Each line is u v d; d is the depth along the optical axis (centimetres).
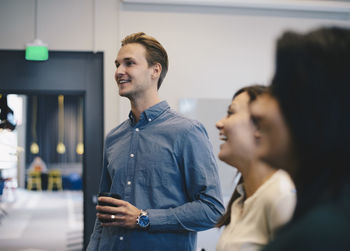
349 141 55
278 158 67
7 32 356
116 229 191
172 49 377
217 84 382
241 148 119
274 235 59
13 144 412
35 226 856
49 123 1700
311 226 51
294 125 59
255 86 123
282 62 60
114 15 368
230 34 386
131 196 193
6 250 644
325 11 401
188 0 367
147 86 203
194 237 199
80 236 758
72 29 363
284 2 380
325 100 55
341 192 54
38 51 341
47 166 1695
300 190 60
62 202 1260
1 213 1015
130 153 199
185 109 376
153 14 374
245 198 127
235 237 117
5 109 407
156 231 187
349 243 48
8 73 360
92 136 366
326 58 56
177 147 192
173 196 190
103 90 368
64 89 365
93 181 364
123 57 203
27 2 359
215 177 195
